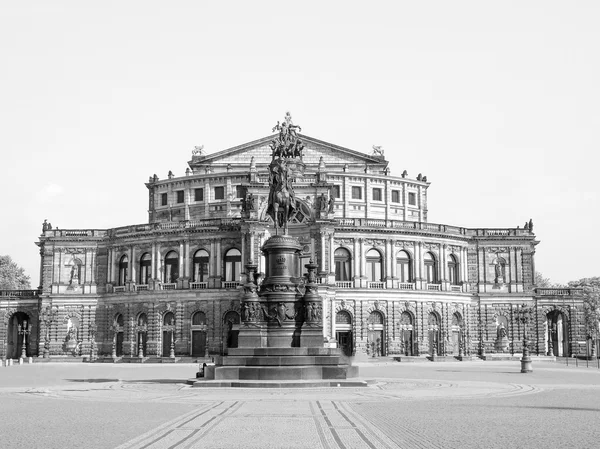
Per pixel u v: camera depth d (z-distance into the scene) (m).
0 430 29.53
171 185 148.88
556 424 31.19
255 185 128.12
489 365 108.88
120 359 128.38
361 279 129.88
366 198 145.00
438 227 137.88
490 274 141.38
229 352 54.12
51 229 142.25
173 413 35.38
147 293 132.12
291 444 25.31
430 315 134.00
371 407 38.12
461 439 26.75
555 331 154.75
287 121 64.25
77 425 30.98
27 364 121.00
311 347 54.28
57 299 139.25
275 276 57.16
